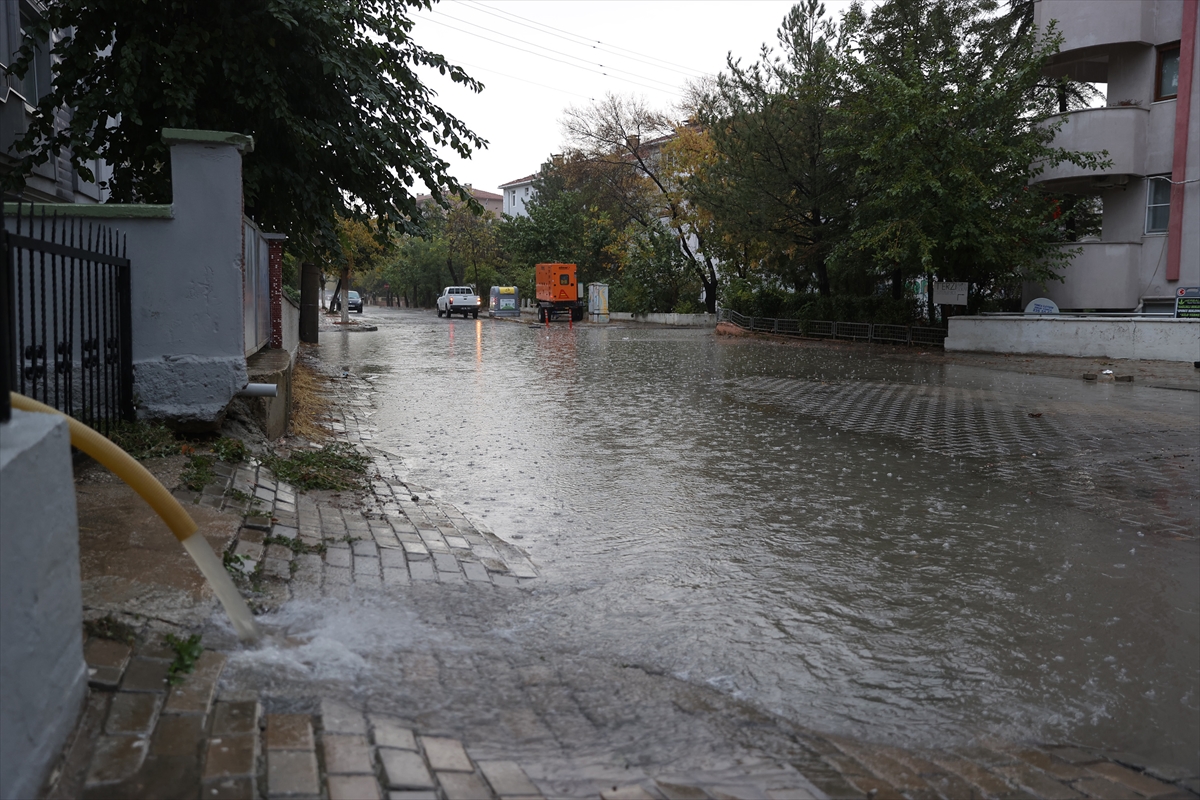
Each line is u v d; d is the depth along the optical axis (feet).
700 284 165.78
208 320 23.77
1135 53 81.51
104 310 21.62
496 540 21.44
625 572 19.15
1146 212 81.61
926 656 14.82
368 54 38.29
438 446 34.45
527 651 14.14
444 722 10.96
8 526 7.30
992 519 24.06
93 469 19.13
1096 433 38.50
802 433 38.65
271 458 24.75
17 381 19.76
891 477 29.53
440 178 42.60
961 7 93.25
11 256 14.71
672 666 14.03
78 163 34.47
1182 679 14.06
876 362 77.00
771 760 10.85
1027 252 79.20
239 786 8.23
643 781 9.79
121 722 9.10
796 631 15.83
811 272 116.06
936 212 79.61
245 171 36.09
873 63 92.89
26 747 7.57
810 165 98.12
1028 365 72.33
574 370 68.23
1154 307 81.41
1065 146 83.51
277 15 33.22
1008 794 10.27
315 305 89.30
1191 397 51.19
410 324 158.61
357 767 9.10
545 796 9.16
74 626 8.92
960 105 81.10
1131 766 11.31
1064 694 13.47
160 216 23.36
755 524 23.39
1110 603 17.49
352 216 42.63
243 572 15.12
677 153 143.64
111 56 34.30
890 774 10.66
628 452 33.68
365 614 14.78
